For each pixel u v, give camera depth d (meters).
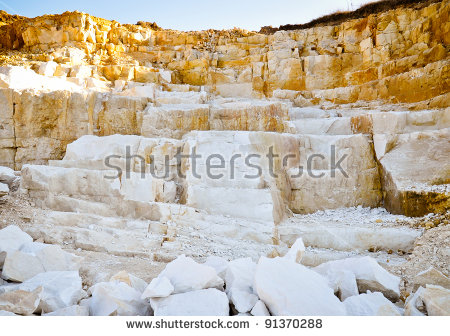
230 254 5.14
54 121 8.59
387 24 12.82
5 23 16.34
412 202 6.53
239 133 7.48
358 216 7.01
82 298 3.32
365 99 11.82
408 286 4.07
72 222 5.48
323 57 13.55
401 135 7.90
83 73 11.85
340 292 3.50
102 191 6.10
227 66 14.73
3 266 3.49
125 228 5.63
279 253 5.39
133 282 3.51
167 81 13.46
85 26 13.93
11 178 6.53
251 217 6.34
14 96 8.54
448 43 10.72
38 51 13.38
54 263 3.75
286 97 12.81
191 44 15.65
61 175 6.08
